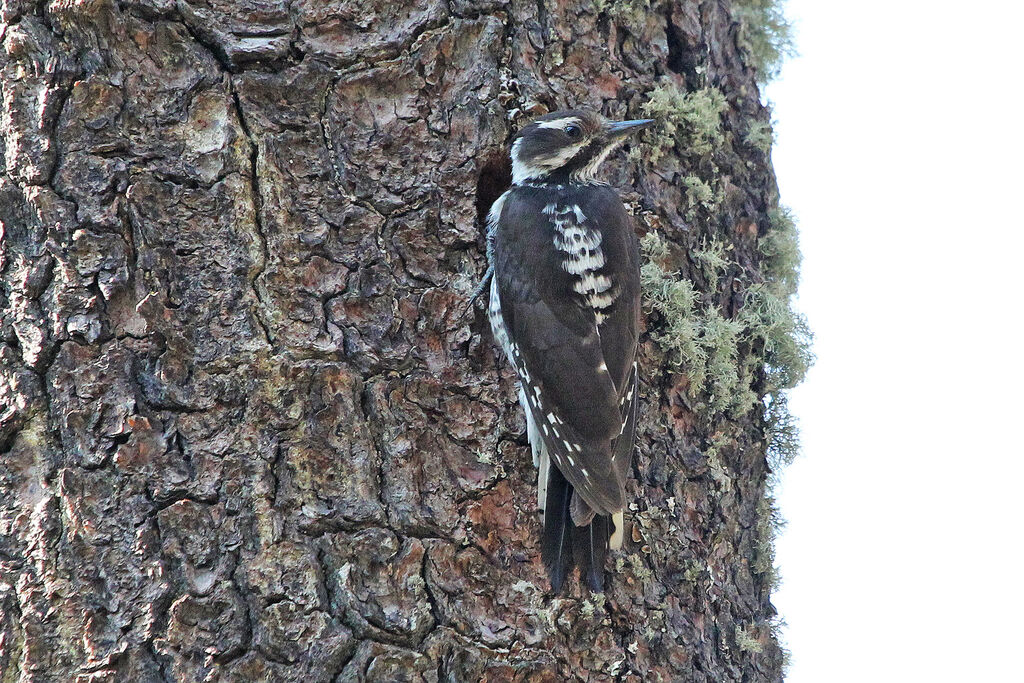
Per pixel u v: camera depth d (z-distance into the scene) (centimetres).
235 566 689
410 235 780
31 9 724
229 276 725
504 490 777
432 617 715
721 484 859
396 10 789
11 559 688
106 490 689
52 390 701
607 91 873
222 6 748
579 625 764
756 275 920
